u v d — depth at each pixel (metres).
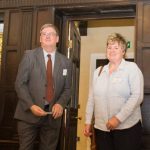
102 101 2.36
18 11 3.80
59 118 2.79
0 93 3.71
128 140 2.24
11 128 3.60
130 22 5.18
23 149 2.65
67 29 3.86
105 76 2.42
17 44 3.73
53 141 2.76
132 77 2.33
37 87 2.68
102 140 2.32
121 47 2.42
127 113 2.23
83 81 5.53
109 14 3.73
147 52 3.25
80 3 3.58
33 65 2.72
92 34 5.59
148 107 3.17
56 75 2.76
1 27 4.25
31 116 2.66
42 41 2.78
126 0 3.42
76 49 4.30
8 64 3.74
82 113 5.47
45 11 3.68
